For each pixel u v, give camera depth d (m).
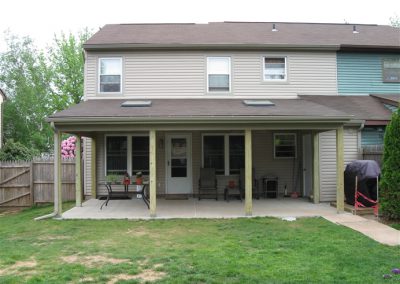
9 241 7.70
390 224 8.89
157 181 13.98
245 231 8.34
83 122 9.81
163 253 6.55
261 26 16.80
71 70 32.41
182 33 15.21
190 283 5.04
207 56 13.89
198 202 12.71
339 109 12.67
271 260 6.06
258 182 13.71
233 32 15.48
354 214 10.20
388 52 14.52
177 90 13.82
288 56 14.05
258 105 11.87
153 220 9.77
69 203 13.31
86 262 6.08
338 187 10.42
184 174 14.06
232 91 13.89
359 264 5.80
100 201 13.12
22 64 34.19
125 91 13.75
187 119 9.82
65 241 7.61
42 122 33.81
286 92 14.02
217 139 14.09
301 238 7.59
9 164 13.84
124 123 9.86
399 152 8.91
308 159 13.41
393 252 6.50
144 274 5.43
